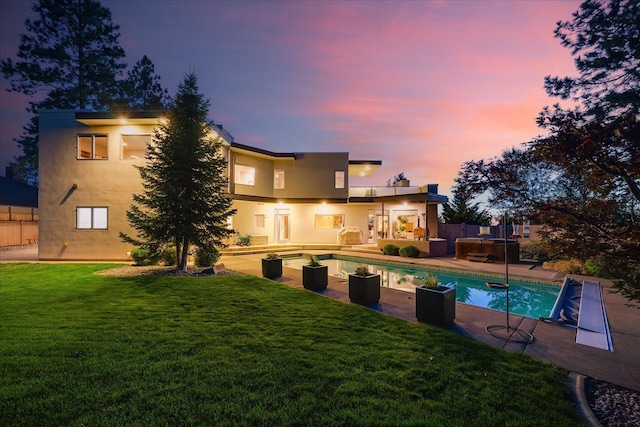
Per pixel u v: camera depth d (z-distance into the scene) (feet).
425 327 17.65
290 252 61.93
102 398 10.35
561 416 9.62
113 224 45.44
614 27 20.54
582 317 20.40
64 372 12.06
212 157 37.24
